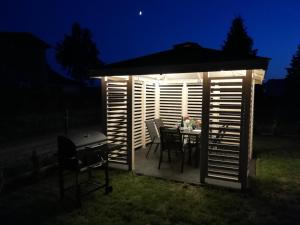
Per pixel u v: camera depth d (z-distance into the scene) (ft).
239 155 14.07
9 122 38.58
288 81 62.18
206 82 14.48
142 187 14.76
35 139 32.53
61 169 13.17
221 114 15.03
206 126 14.76
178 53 18.39
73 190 14.56
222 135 14.85
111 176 16.70
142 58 18.61
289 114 46.60
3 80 56.85
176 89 25.16
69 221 11.16
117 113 17.93
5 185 15.01
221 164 14.76
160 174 16.92
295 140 29.73
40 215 11.75
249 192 13.93
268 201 12.87
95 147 13.17
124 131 17.70
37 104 46.68
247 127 13.73
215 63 13.34
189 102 24.62
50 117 44.45
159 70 14.94
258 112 48.42
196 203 12.64
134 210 11.99
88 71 17.78
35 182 15.97
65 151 12.76
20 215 11.78
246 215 11.46
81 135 13.42
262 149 24.76
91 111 55.21
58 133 37.47
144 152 22.99
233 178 14.38
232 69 12.96
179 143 17.47
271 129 33.91
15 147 27.66
